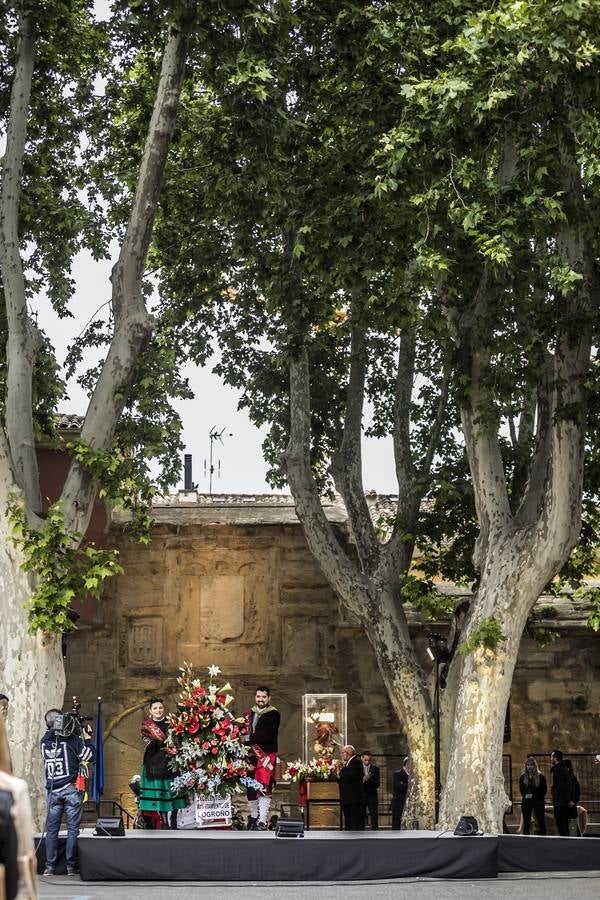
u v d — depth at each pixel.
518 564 21.11
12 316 21.25
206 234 26.27
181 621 32.03
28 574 19.73
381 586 25.09
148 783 18.72
